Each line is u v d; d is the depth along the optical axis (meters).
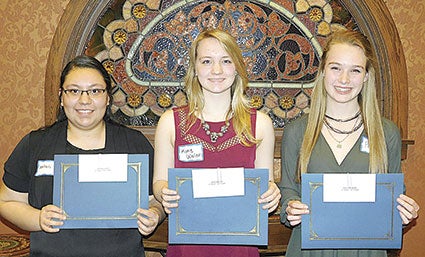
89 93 1.99
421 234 3.24
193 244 2.07
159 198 2.07
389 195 1.98
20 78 3.11
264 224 2.01
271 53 3.15
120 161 1.99
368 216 1.99
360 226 1.99
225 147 2.09
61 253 1.97
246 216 2.02
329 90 2.04
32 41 3.08
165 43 3.12
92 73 2.01
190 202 2.01
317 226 2.00
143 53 3.12
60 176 1.98
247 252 2.13
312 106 2.12
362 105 2.10
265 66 3.16
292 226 2.14
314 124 2.10
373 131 2.06
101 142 2.08
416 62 3.17
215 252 2.12
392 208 1.99
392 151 2.11
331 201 1.98
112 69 3.12
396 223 1.99
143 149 2.13
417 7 3.14
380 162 2.04
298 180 2.13
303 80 3.17
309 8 3.14
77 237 1.99
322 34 3.16
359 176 1.98
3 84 3.12
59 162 1.98
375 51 3.12
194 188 2.00
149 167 2.15
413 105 3.20
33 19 3.07
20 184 2.08
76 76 1.99
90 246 1.99
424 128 3.22
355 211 1.99
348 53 2.00
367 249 2.07
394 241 2.00
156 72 3.14
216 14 3.12
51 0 3.06
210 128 2.11
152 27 3.11
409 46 3.16
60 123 2.12
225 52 2.04
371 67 2.06
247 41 3.14
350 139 2.09
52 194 2.01
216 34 2.04
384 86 3.14
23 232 3.13
